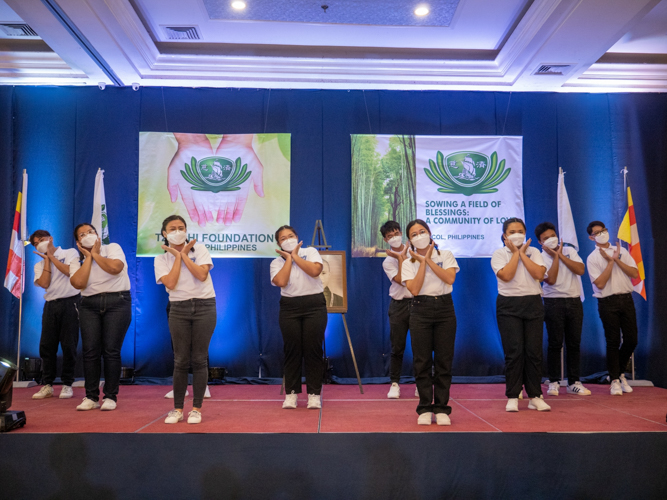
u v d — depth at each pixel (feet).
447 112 19.71
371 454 9.56
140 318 18.52
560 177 18.21
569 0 14.53
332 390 16.52
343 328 18.63
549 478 9.58
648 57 19.12
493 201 19.38
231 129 19.38
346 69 19.02
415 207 19.17
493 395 15.15
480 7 16.03
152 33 17.58
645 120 19.72
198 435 9.61
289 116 19.44
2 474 9.46
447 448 9.61
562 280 15.17
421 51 18.89
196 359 11.19
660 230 19.39
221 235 18.89
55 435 9.59
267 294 18.75
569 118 19.79
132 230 18.88
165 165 18.97
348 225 19.11
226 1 15.64
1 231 18.70
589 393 14.96
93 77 18.79
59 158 19.04
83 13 14.64
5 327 18.44
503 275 12.43
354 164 19.17
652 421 10.93
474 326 18.97
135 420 11.21
